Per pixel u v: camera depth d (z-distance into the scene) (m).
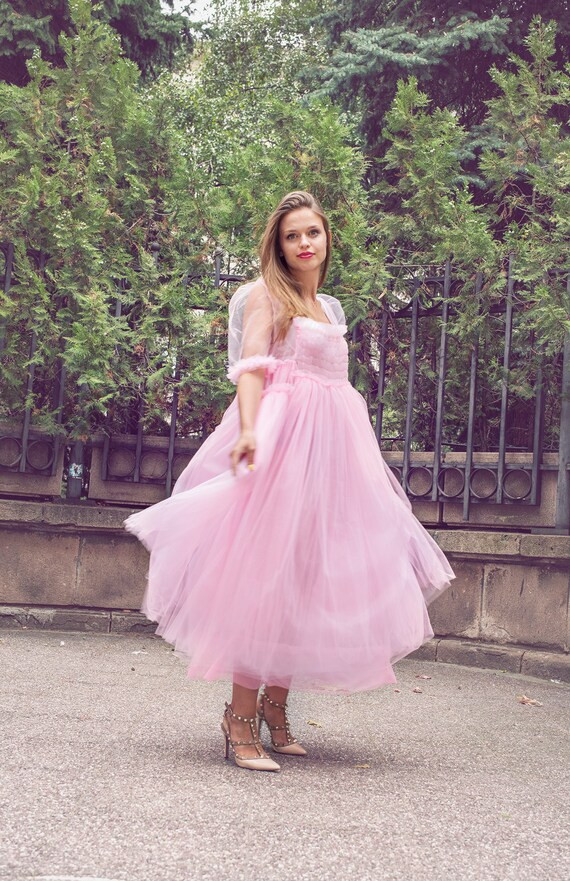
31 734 3.46
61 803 2.61
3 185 6.97
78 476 6.98
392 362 7.29
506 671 5.98
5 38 10.83
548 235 6.36
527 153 7.11
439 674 5.78
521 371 6.45
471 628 6.29
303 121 7.32
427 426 7.53
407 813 2.73
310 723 4.09
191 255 7.24
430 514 6.68
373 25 12.27
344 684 3.24
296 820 2.58
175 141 7.57
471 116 11.60
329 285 6.97
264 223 6.98
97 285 6.74
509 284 6.30
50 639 6.21
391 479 3.64
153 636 6.61
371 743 3.73
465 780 3.19
